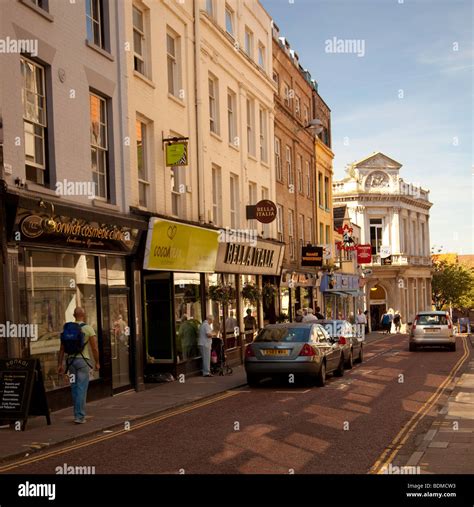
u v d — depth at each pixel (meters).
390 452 8.84
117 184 16.03
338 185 62.81
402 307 62.72
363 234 61.53
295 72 36.22
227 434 10.19
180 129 20.20
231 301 24.30
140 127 17.94
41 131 13.16
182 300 19.69
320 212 41.50
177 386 17.00
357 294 48.81
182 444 9.47
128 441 9.85
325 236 43.09
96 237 14.46
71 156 13.94
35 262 12.75
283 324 17.19
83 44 14.65
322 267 38.94
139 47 18.06
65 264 13.81
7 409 10.66
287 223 33.38
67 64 13.90
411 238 66.06
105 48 15.95
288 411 12.48
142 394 15.48
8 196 11.25
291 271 32.94
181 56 20.55
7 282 11.45
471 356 26.16
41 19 12.95
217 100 23.94
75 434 10.27
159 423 11.54
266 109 30.20
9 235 11.55
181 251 18.89
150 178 18.17
